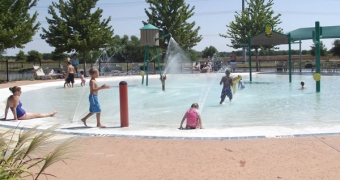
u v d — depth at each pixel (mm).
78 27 31438
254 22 36375
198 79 25891
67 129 7715
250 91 15891
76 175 4816
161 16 36844
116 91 17453
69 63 20672
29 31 25000
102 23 32594
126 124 8070
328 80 21641
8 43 23875
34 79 27156
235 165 5047
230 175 4660
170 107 11312
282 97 13430
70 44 30250
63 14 31078
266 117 9133
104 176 4766
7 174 3424
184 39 37062
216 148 5887
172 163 5219
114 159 5484
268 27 21234
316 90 15164
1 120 9180
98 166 5180
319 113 9594
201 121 8367
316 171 4723
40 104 13070
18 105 9250
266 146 5918
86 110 11156
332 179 4434
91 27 31000
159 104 12055
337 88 16562
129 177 4707
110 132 7301
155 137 6730
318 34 14875
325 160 5148
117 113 10406
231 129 7383
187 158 5426
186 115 7723
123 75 31797
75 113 10578
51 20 31516
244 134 6766
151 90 17156
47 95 16266
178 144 6207
